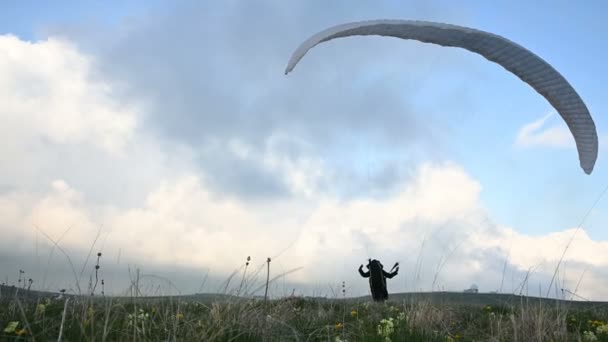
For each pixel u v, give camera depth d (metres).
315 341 6.70
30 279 7.39
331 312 8.98
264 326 6.36
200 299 7.12
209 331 5.69
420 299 8.85
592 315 10.15
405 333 6.64
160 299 6.68
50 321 5.65
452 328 8.55
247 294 6.89
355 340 6.65
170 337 5.52
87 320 5.63
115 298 6.37
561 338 6.98
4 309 6.10
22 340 4.93
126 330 5.33
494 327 8.26
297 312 8.57
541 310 7.30
